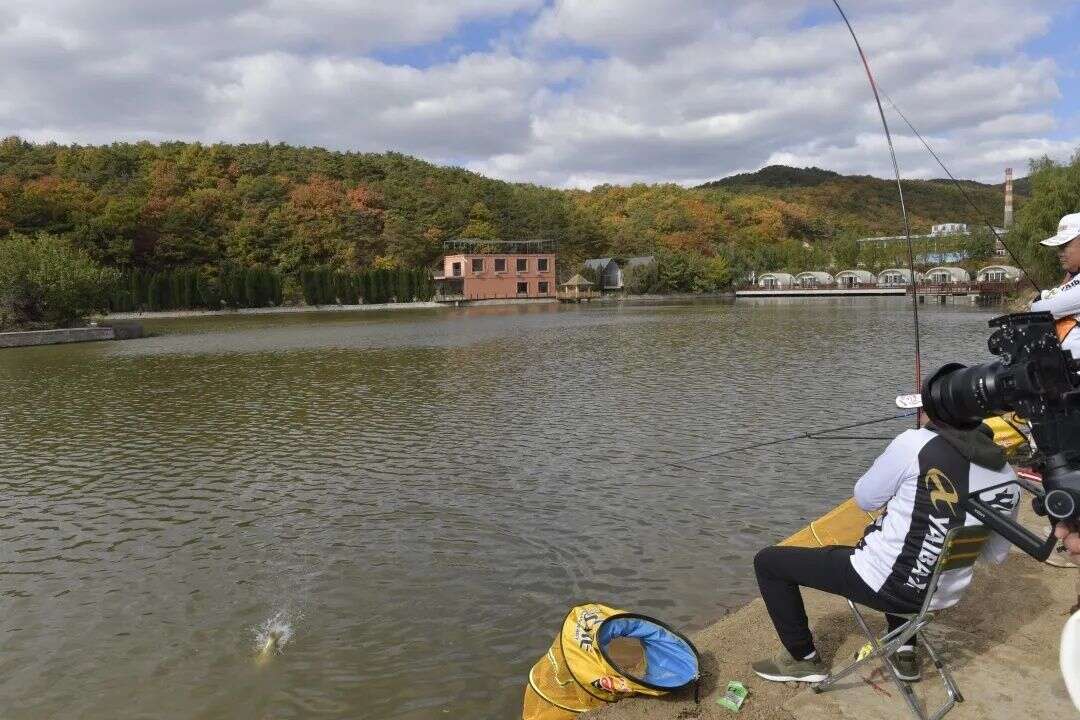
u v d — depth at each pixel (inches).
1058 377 98.0
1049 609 168.6
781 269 4702.3
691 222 5300.2
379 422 574.6
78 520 358.3
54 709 204.2
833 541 220.1
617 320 1978.3
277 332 1776.6
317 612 255.3
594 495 370.6
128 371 981.2
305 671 218.1
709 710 142.5
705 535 312.2
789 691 145.0
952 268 3457.2
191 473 437.1
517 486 390.9
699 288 4402.1
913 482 118.6
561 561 290.2
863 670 147.0
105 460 474.0
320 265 3905.0
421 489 391.5
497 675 212.7
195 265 3582.7
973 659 148.9
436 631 239.0
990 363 106.8
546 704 154.5
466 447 481.4
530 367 912.3
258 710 199.8
